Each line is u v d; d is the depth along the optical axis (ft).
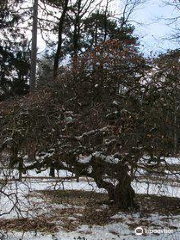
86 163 28.40
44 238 25.64
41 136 26.91
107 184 31.58
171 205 31.40
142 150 26.40
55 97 31.30
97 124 27.53
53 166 29.50
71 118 28.22
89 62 32.63
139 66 29.84
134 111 27.63
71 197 38.14
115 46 32.86
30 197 35.94
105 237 26.30
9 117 26.08
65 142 28.09
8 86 103.24
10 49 103.35
